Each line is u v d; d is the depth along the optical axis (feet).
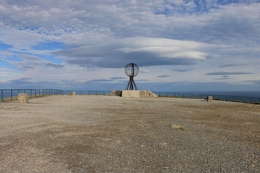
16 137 28.94
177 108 72.28
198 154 23.86
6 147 24.66
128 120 45.27
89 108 65.98
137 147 26.03
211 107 80.18
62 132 32.60
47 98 109.50
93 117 48.01
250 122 46.65
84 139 28.96
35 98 106.42
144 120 45.62
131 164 20.63
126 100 108.47
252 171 19.30
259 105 92.94
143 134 32.65
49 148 24.80
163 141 28.94
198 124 42.63
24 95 79.56
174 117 51.21
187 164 20.85
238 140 30.42
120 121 43.80
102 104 81.51
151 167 20.01
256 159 22.47
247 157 23.08
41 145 25.81
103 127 37.24
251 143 28.91
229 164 20.94
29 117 45.11
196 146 26.94
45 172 18.34
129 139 29.55
